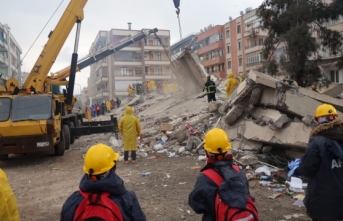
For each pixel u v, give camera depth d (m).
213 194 2.55
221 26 55.41
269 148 8.86
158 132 15.39
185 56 23.84
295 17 19.92
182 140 12.66
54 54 14.34
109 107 40.12
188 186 7.36
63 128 13.23
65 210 2.29
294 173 7.25
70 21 14.49
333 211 3.08
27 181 8.74
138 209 2.36
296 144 7.86
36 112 10.95
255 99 8.98
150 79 69.00
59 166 10.61
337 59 24.30
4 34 49.78
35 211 6.29
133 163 10.22
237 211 2.42
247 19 48.72
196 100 21.70
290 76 20.25
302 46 19.11
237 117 9.84
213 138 2.70
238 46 51.44
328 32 20.80
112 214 2.19
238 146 9.47
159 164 9.88
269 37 21.86
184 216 5.55
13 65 57.78
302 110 8.22
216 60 56.16
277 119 8.09
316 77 19.42
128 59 68.94
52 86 17.33
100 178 2.26
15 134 10.42
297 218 5.22
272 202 6.00
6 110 10.78
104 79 68.25
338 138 3.14
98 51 20.64
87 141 17.12
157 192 7.03
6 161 12.19
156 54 69.62
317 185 3.17
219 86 25.30
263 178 7.38
